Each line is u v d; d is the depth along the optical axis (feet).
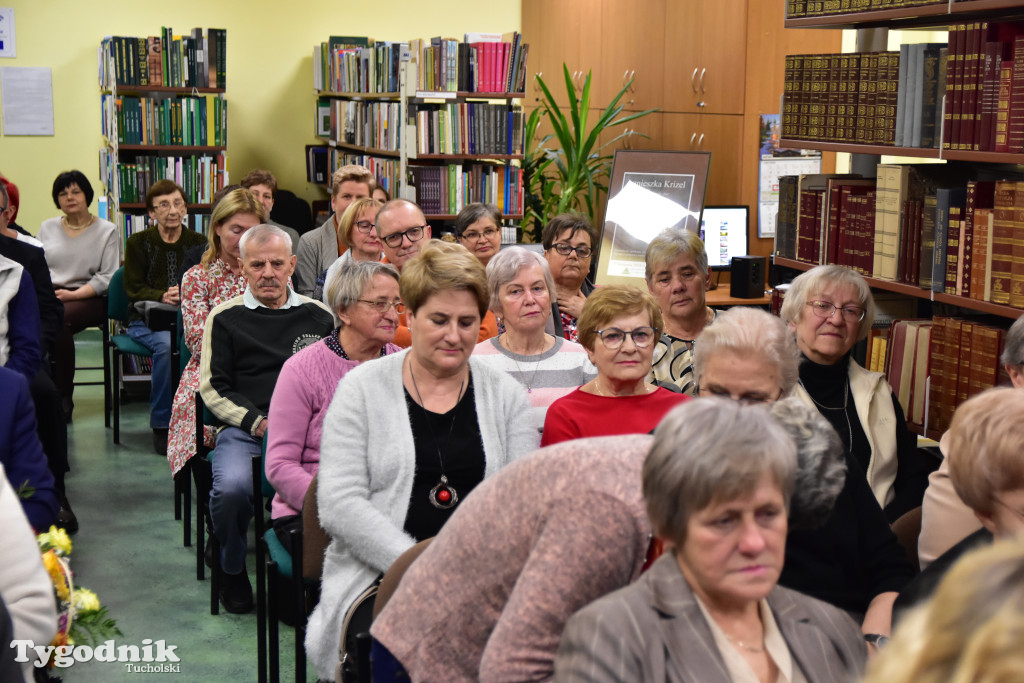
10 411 8.21
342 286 9.84
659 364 10.97
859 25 12.15
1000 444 5.32
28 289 12.49
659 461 4.14
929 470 9.45
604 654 4.09
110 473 16.96
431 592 5.13
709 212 21.35
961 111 10.05
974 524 6.66
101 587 12.64
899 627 2.76
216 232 14.61
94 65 28.71
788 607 4.48
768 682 4.22
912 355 11.20
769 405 5.48
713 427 4.07
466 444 8.06
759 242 23.22
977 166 11.15
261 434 11.96
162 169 26.12
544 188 26.40
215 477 11.85
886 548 6.89
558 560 4.50
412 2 31.19
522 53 22.97
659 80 25.64
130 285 18.81
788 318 9.37
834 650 4.42
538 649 4.48
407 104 22.44
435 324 7.77
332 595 7.93
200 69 26.43
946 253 10.42
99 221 20.92
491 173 23.50
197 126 26.50
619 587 4.59
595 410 8.73
